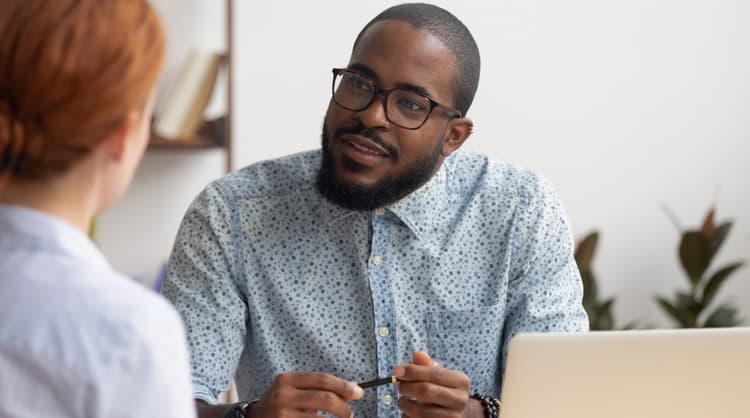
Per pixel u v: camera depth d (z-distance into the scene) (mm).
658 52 5465
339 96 2514
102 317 1357
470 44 2615
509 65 5312
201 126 4875
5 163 1368
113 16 1381
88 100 1349
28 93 1327
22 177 1397
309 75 5129
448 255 2762
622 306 5590
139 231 5070
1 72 1327
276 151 5133
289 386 2314
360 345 2729
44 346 1341
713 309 5676
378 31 2514
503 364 2846
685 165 5555
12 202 1415
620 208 5512
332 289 2740
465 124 2617
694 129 5547
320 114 5148
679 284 5633
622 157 5484
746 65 5559
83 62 1342
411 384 2355
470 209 2795
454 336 2756
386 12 2592
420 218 2734
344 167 2514
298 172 2812
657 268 5598
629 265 5566
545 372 1922
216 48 5027
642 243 5562
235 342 2705
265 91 5102
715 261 5684
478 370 2787
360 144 2490
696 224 5605
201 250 2715
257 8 5062
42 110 1339
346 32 5133
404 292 2746
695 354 1892
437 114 2523
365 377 2732
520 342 1918
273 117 5113
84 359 1339
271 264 2734
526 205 2814
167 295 2727
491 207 2809
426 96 2488
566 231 2875
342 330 2727
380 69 2475
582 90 5402
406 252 2746
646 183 5527
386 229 2729
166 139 4641
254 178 2814
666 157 5535
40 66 1318
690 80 5512
